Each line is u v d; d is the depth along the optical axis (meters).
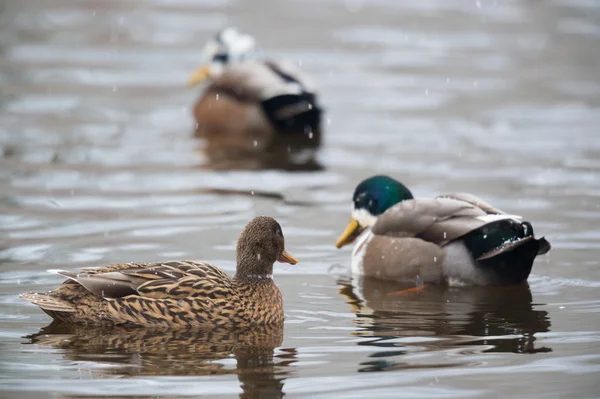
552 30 33.84
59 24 34.12
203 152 21.16
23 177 18.27
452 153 20.69
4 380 9.64
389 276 13.55
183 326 11.18
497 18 35.72
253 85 23.89
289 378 9.78
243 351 10.52
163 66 29.33
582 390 9.51
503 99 25.42
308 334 11.14
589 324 11.47
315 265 14.12
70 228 15.17
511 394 9.42
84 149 20.70
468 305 12.35
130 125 23.23
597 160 19.89
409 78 27.77
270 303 11.55
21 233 14.86
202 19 35.28
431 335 11.12
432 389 9.53
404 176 18.86
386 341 10.90
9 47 30.67
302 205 17.00
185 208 16.58
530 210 16.44
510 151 20.73
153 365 10.09
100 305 11.16
